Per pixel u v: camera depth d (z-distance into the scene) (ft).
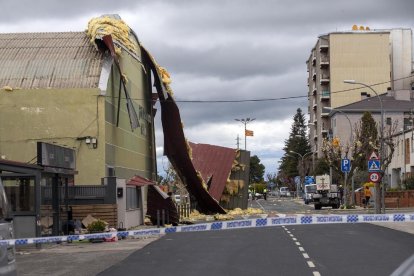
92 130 141.08
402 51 459.73
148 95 210.38
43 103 142.31
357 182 290.15
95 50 159.33
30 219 90.12
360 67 443.73
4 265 38.32
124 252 83.61
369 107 377.71
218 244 91.25
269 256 72.49
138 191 154.10
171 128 196.85
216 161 236.22
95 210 123.95
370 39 444.14
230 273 58.29
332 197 246.88
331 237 99.40
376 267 60.29
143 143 199.21
